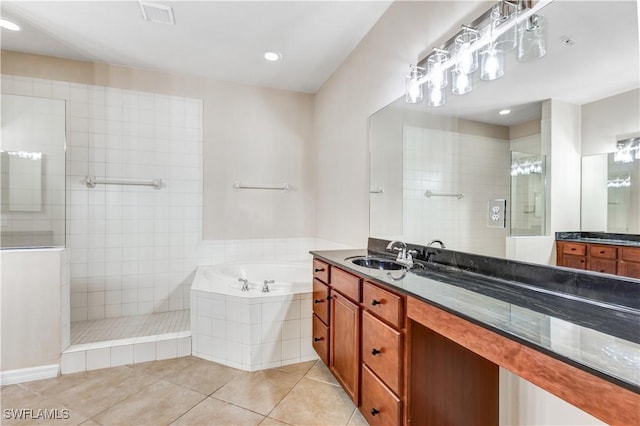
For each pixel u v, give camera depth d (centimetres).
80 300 291
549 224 120
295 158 371
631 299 95
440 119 174
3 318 201
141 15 225
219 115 340
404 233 205
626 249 97
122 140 306
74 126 291
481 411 134
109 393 188
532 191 127
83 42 262
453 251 166
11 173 229
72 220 290
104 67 300
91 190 296
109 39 257
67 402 179
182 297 325
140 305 311
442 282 134
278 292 232
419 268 166
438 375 125
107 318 298
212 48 273
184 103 327
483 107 148
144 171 313
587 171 108
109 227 301
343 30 246
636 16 96
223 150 342
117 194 304
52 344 209
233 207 346
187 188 328
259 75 328
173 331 261
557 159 117
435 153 178
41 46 268
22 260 206
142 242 312
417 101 187
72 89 290
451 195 167
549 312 96
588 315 93
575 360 66
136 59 293
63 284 216
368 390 146
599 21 104
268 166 360
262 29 243
